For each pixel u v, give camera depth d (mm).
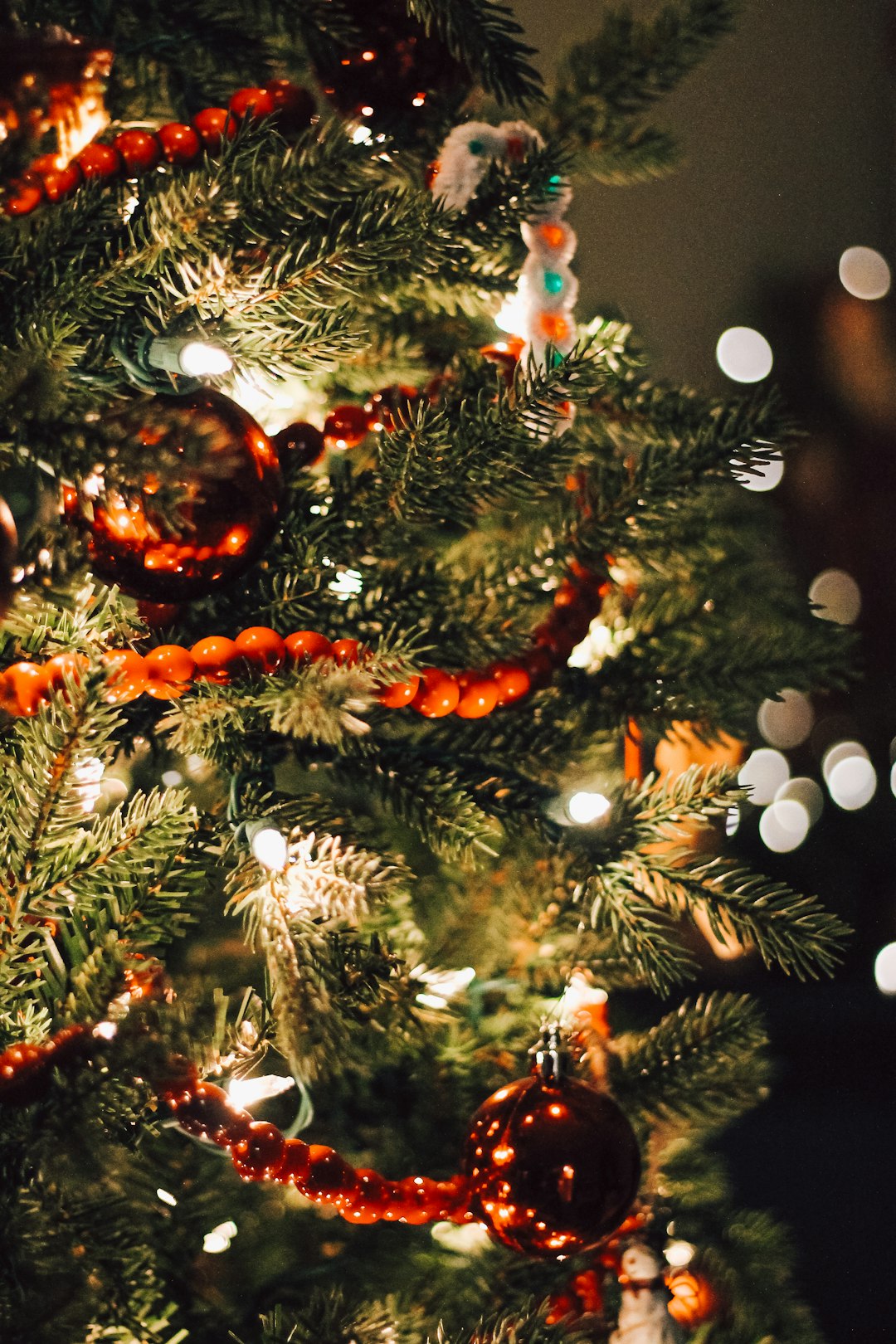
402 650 772
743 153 2037
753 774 2236
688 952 840
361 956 795
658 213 1931
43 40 735
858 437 2236
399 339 918
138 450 742
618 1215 779
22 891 742
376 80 851
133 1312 753
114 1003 741
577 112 870
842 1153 2029
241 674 778
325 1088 945
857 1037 2273
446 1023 899
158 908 770
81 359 770
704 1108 896
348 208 803
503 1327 807
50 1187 742
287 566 828
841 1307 1592
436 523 831
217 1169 919
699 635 924
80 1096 731
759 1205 1862
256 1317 872
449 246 803
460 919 987
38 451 747
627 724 890
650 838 854
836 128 2074
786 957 833
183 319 765
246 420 763
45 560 794
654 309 1969
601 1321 868
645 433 906
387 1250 921
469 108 894
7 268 746
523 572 869
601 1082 878
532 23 1474
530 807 849
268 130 776
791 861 2240
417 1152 916
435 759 851
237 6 845
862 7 2014
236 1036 796
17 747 792
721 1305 928
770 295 2129
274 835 777
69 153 755
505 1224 774
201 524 749
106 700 727
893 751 2234
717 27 857
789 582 1049
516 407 793
